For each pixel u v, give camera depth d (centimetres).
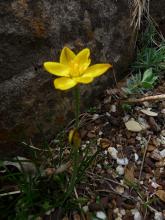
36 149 25
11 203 23
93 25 27
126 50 31
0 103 23
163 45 34
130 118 30
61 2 25
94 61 28
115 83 32
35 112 25
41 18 24
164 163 27
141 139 28
